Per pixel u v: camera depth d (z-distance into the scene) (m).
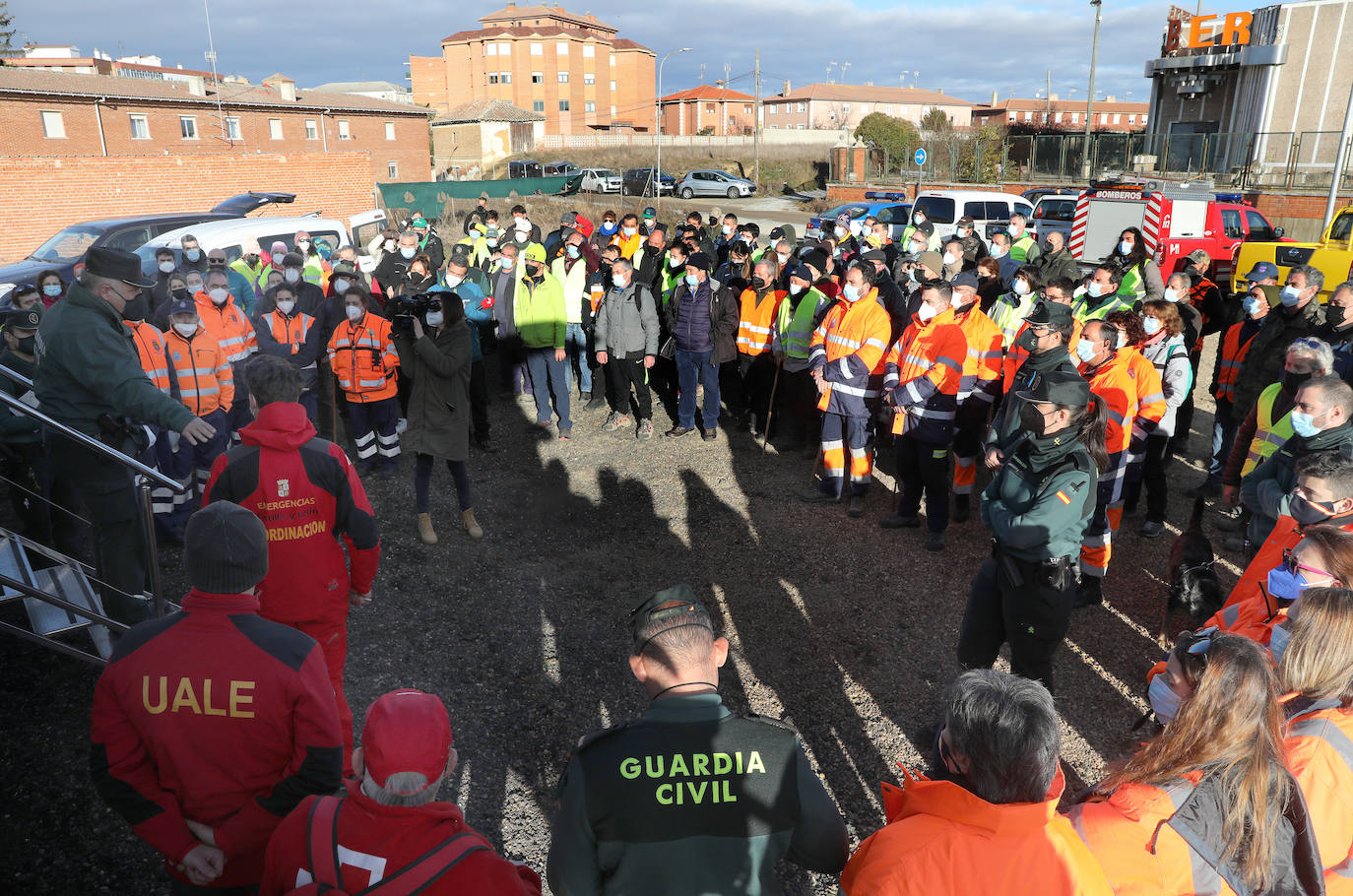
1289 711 2.14
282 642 2.10
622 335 7.62
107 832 3.16
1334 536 2.47
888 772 3.62
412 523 6.04
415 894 1.54
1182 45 29.17
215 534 2.03
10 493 5.10
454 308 5.38
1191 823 1.75
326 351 7.34
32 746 3.57
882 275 7.22
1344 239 12.30
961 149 35.81
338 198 22.44
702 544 5.77
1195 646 2.27
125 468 3.84
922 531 6.00
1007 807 1.56
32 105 28.52
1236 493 4.79
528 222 9.96
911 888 1.55
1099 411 3.36
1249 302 5.88
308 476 3.03
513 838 3.21
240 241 10.60
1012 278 6.52
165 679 2.00
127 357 3.64
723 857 1.70
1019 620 3.40
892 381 5.72
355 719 3.86
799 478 6.95
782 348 7.24
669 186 38.56
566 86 69.88
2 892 2.85
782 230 10.64
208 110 34.06
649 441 7.82
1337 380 3.51
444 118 53.97
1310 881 1.79
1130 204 14.33
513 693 4.12
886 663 4.41
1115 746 3.76
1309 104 25.58
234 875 2.12
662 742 1.74
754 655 4.46
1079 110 82.56
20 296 5.25
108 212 18.78
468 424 5.63
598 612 4.89
